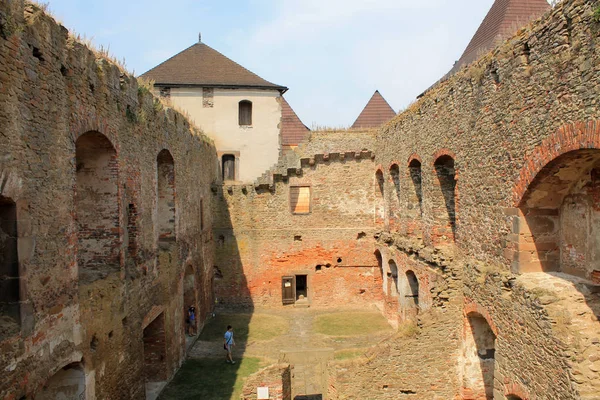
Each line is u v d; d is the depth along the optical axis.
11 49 6.00
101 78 8.87
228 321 19.12
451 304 11.23
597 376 6.88
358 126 28.20
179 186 14.57
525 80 8.43
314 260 21.27
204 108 24.20
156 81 23.89
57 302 7.04
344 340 16.61
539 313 7.87
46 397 7.75
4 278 6.12
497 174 9.60
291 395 11.80
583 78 6.81
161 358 12.57
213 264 21.02
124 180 9.97
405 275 16.25
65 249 7.37
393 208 18.61
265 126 24.55
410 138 15.54
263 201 21.28
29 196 6.41
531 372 8.16
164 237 14.02
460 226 11.58
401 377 11.14
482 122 10.22
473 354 11.13
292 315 20.05
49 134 6.95
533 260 8.89
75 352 7.52
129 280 10.02
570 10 7.09
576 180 8.34
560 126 7.40
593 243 8.00
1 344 5.63
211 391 12.16
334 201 21.27
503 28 14.41
